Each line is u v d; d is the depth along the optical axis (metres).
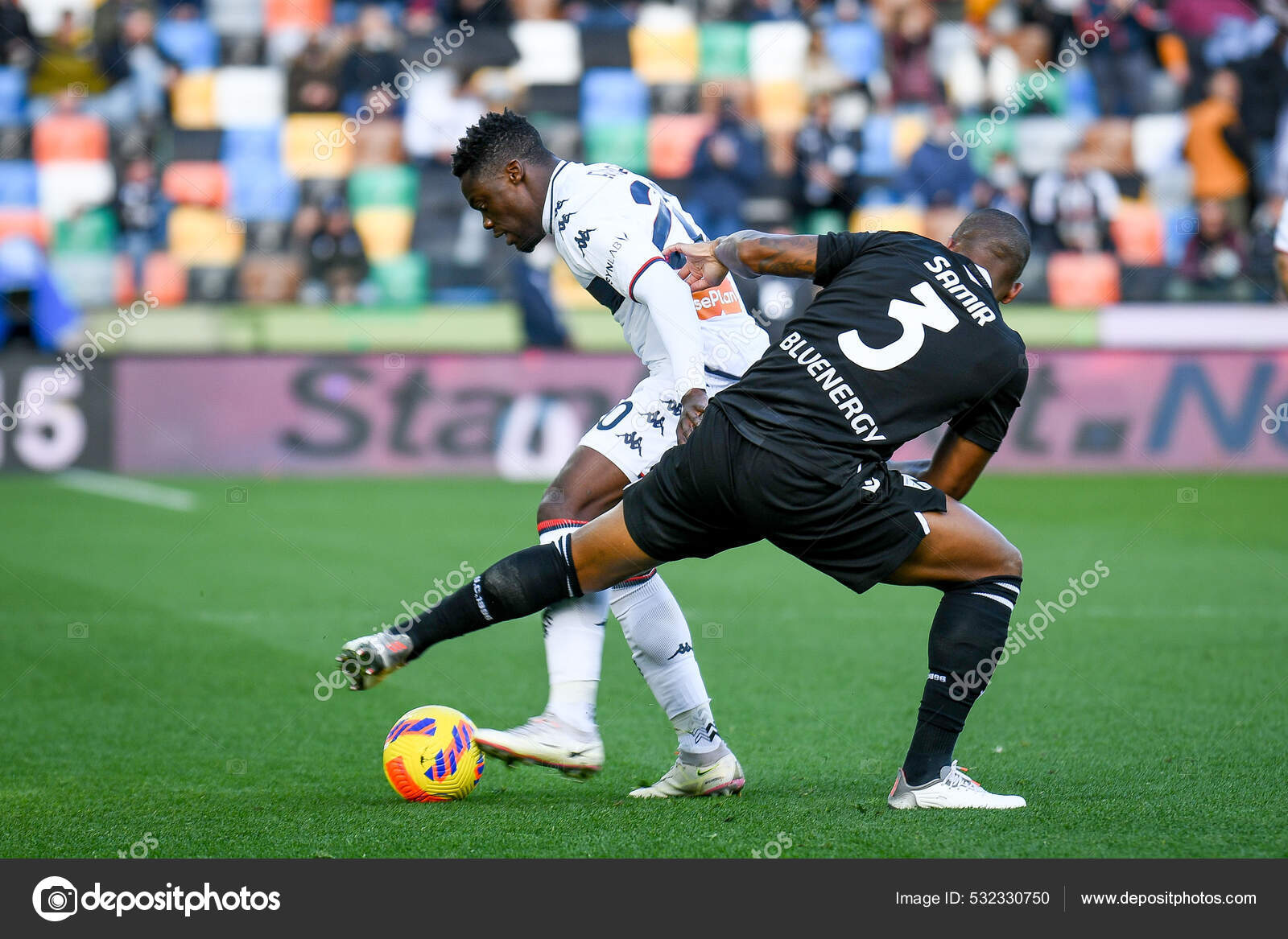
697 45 56.12
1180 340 47.47
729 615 24.69
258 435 46.06
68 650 21.50
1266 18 54.50
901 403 11.43
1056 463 46.00
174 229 52.09
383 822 12.19
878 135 52.84
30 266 49.81
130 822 12.32
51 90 55.03
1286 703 17.27
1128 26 54.56
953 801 12.25
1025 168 51.59
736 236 12.41
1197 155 52.00
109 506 38.75
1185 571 28.38
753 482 11.36
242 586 27.09
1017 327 47.44
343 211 50.62
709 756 13.03
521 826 11.94
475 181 13.41
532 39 55.62
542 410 46.12
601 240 12.64
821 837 11.41
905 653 21.20
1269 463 46.06
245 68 55.38
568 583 11.97
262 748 15.62
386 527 34.66
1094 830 11.55
